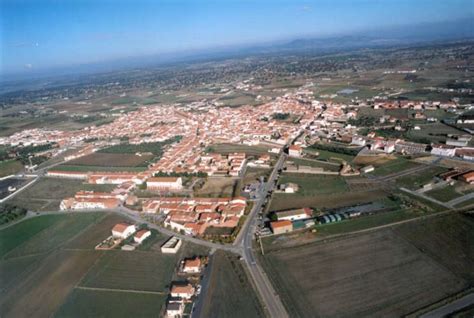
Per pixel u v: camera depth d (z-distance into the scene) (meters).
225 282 136.62
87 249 169.62
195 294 130.62
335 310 118.69
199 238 170.75
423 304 118.06
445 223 166.00
